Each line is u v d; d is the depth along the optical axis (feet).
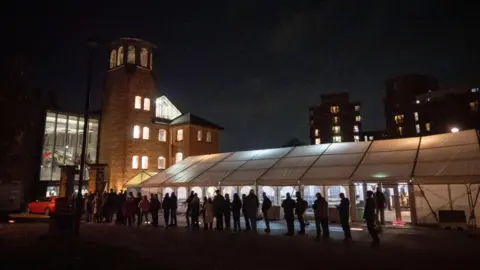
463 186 62.49
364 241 46.44
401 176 65.98
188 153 150.71
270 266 30.78
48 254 36.96
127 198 72.13
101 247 41.57
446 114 240.94
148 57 155.84
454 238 48.96
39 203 102.68
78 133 145.59
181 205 103.40
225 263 32.14
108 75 152.46
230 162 102.58
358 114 334.65
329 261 32.91
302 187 77.51
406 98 268.21
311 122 348.59
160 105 170.81
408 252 37.70
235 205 60.29
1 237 50.57
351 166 76.38
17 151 122.83
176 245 43.16
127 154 141.90
